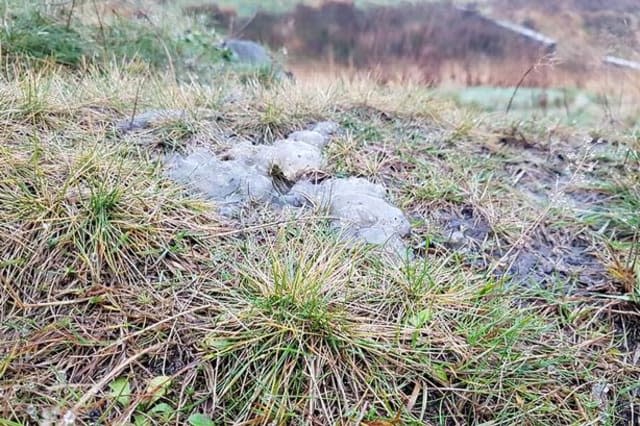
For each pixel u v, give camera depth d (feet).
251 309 1.33
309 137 2.25
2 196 1.51
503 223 1.90
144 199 1.62
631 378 1.38
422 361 1.30
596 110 3.66
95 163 1.70
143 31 3.82
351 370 1.26
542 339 1.44
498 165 2.36
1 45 2.75
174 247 1.52
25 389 1.15
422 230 1.82
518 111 3.50
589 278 1.69
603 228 1.93
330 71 4.41
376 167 2.15
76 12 3.60
